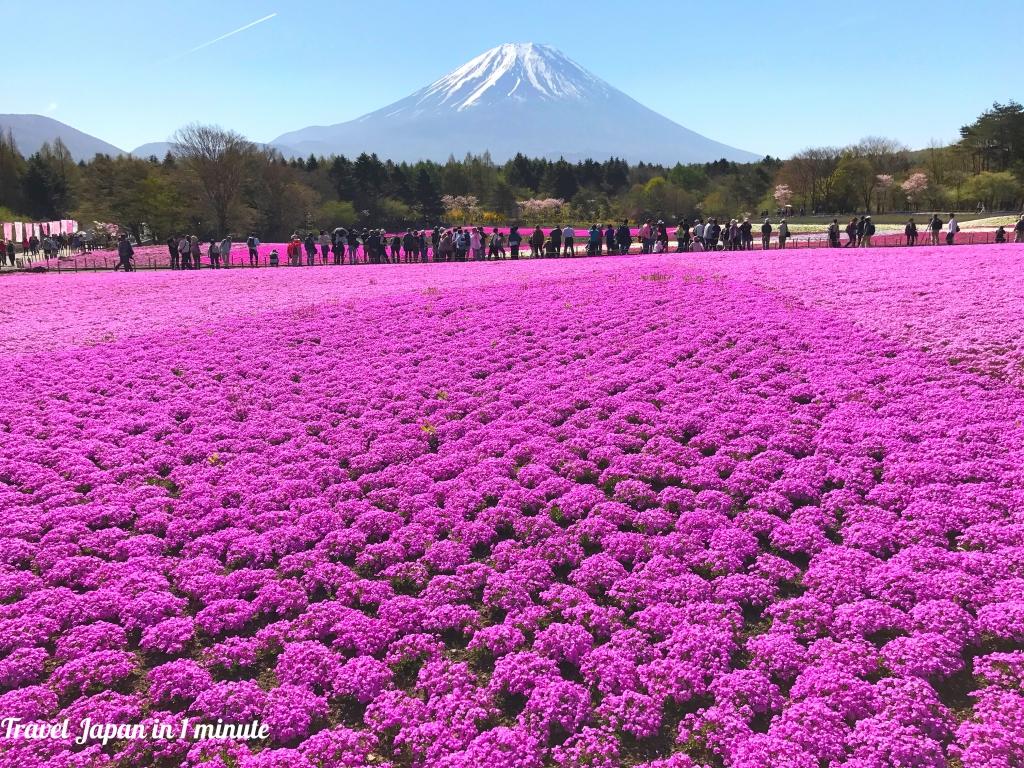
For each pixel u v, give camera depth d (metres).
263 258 57.50
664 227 42.06
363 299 24.36
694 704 7.02
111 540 9.75
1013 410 12.40
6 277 38.28
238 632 8.23
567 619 8.23
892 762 6.07
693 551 9.32
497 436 12.78
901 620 7.77
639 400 14.17
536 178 151.75
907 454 11.22
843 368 15.09
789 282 23.72
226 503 10.80
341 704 7.18
